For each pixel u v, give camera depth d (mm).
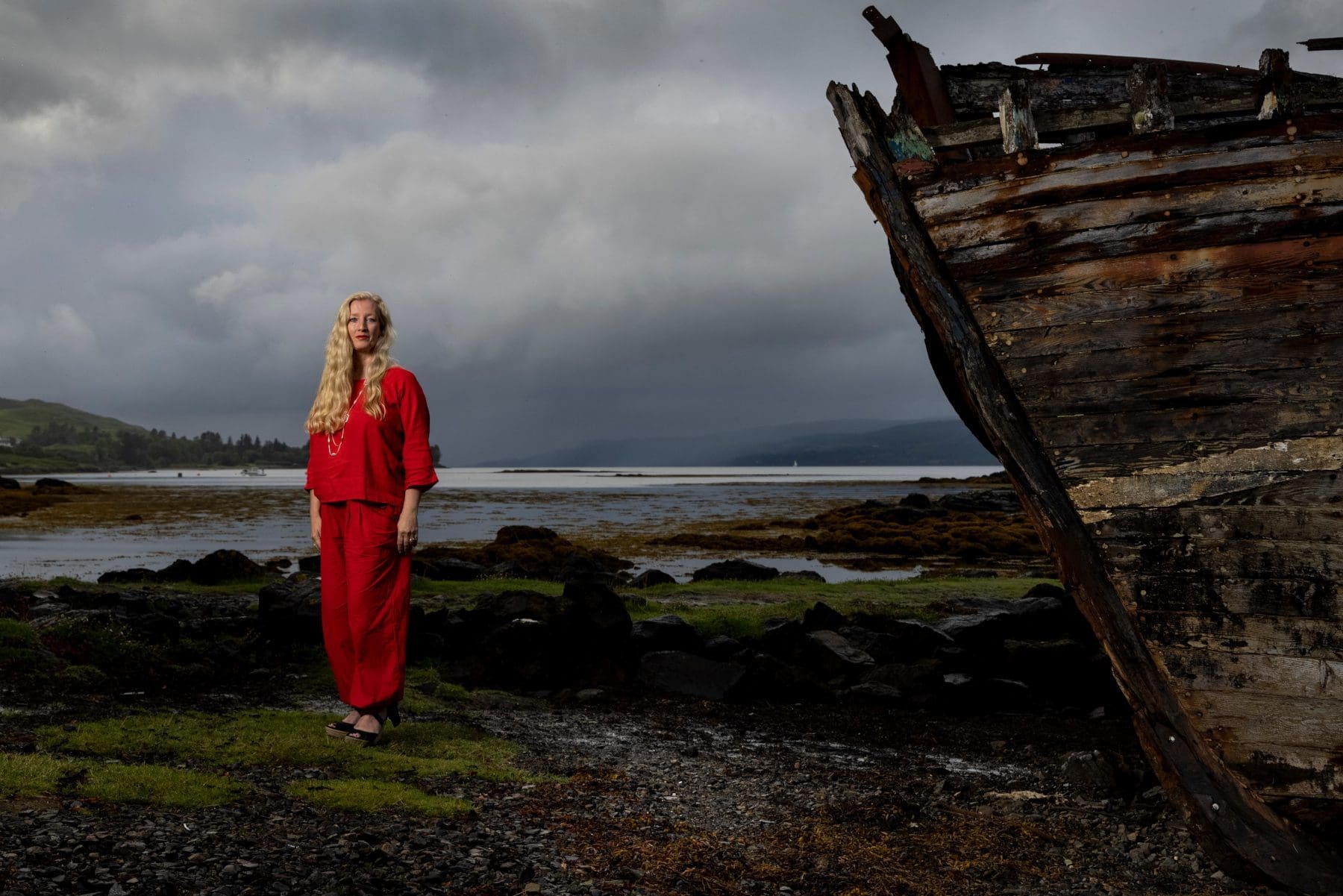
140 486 102375
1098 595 4773
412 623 9414
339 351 5465
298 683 7602
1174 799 4676
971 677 8883
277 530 35062
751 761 6379
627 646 9195
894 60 5207
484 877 3746
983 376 4855
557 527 37750
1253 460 4535
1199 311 4605
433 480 5605
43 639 7559
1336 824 4477
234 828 4008
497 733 6582
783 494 75312
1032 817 5320
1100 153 4680
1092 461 4738
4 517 42438
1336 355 4461
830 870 4309
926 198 4875
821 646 9461
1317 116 4469
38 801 4078
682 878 4020
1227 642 4562
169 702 6629
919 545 28703
